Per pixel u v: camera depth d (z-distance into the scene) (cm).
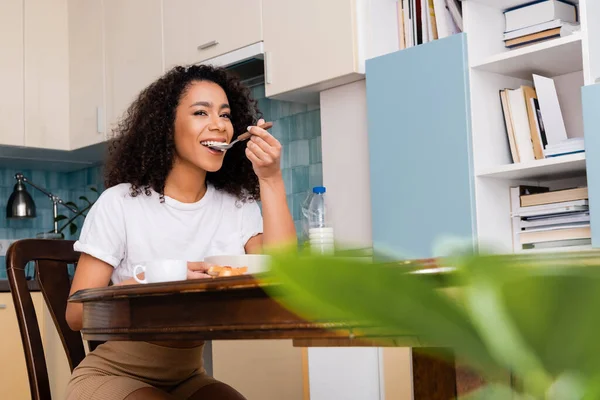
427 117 256
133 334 98
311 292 20
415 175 259
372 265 20
